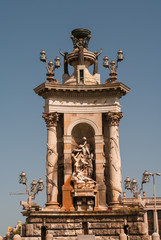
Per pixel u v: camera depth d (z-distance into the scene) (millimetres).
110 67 45656
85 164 43250
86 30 48281
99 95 44750
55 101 44344
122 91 44719
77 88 44062
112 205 41781
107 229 40406
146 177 41719
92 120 44312
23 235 40500
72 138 44625
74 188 42250
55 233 40125
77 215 40562
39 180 42344
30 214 39969
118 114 44062
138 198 41438
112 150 43031
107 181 43656
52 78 44938
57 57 45594
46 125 43875
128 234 40094
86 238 37094
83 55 46625
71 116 44344
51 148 42812
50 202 41656
